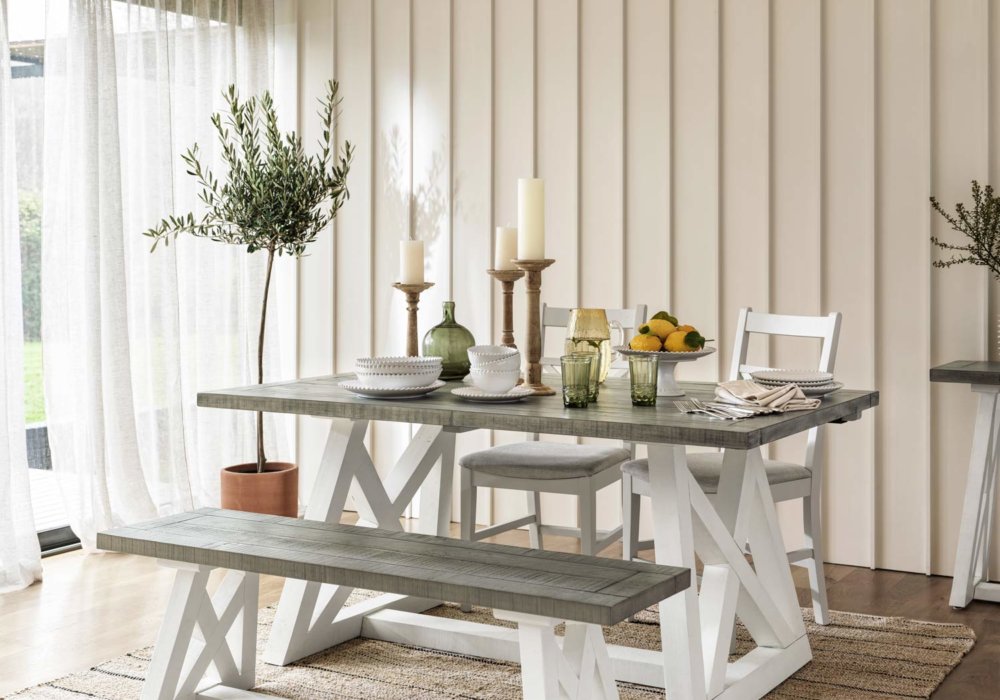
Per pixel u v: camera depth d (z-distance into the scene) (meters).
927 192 3.78
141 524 2.67
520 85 4.50
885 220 3.87
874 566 3.93
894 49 3.83
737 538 2.71
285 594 3.04
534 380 2.88
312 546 2.44
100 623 3.35
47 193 4.00
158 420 4.45
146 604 3.54
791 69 4.01
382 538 2.51
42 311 4.02
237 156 4.79
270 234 4.35
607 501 4.41
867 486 3.95
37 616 3.42
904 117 3.82
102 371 4.21
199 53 4.64
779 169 4.04
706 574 2.65
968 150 3.72
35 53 4.01
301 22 4.98
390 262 4.84
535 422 2.45
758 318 3.42
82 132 4.08
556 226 4.45
